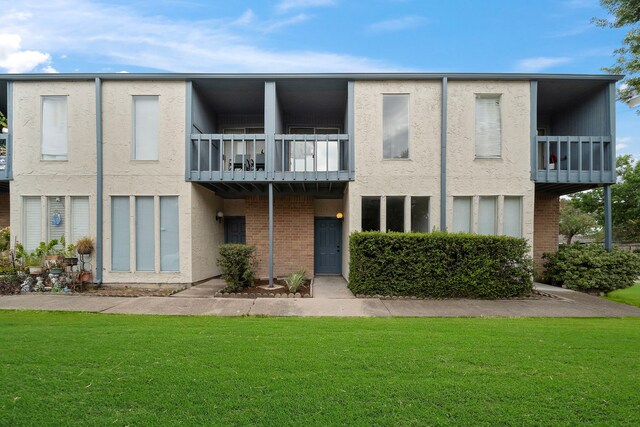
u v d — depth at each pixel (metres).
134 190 8.95
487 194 8.95
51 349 4.05
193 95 9.14
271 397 2.97
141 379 3.29
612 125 8.89
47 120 9.00
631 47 8.94
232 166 9.02
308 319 5.77
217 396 2.98
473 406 2.86
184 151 9.00
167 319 5.71
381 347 4.19
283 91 9.70
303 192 10.86
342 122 11.53
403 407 2.83
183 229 8.99
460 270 7.61
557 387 3.18
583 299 7.58
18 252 8.73
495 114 9.09
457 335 4.71
